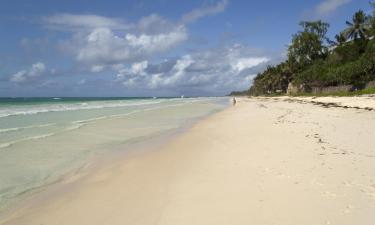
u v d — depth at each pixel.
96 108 51.88
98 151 15.20
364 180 9.02
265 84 148.38
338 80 71.50
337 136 16.02
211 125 25.25
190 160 12.93
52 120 28.36
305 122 23.17
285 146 14.20
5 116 31.75
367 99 43.09
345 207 7.31
